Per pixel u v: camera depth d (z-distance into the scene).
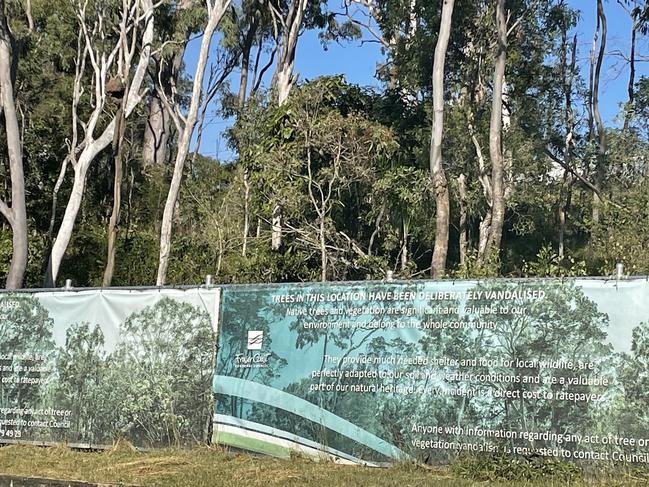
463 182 27.42
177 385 11.80
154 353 12.02
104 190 34.97
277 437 11.07
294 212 21.36
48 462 11.11
